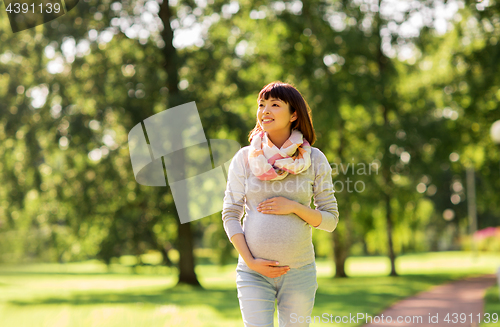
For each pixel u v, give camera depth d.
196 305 9.99
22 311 6.31
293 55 17.70
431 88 17.94
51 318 5.81
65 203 15.93
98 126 15.23
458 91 16.50
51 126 14.82
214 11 16.77
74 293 15.41
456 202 42.69
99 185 15.61
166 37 16.17
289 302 2.28
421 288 14.96
